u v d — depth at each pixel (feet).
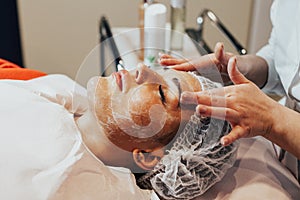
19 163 2.19
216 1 6.57
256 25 6.36
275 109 2.43
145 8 4.73
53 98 2.91
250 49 6.70
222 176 2.64
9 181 2.11
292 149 2.44
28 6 6.57
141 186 2.67
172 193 2.50
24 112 2.49
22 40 6.88
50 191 2.15
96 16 6.79
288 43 3.19
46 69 7.28
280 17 3.30
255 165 2.79
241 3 6.56
